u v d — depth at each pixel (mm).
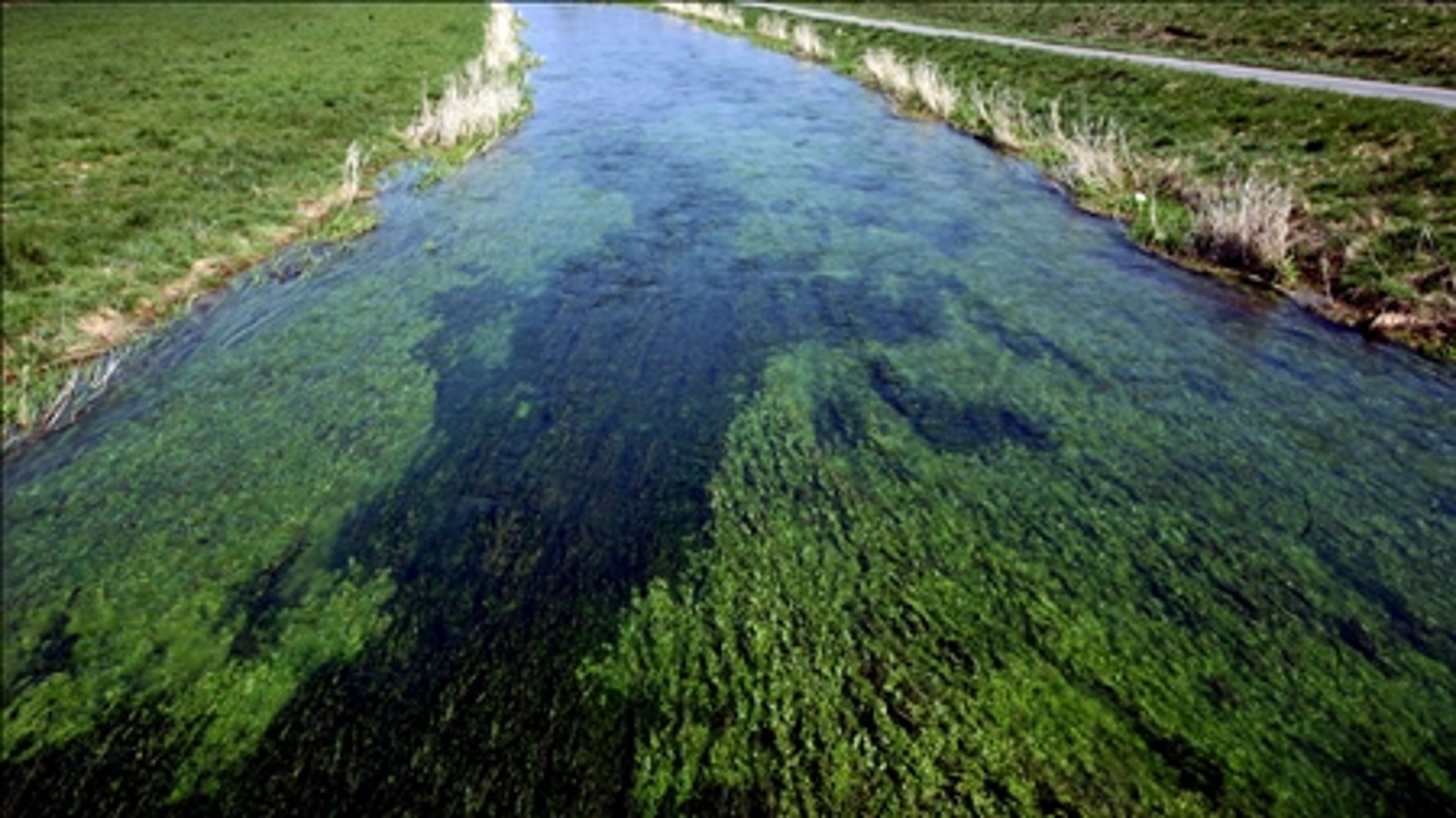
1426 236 10625
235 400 9242
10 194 14523
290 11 48781
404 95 24219
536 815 4707
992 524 6871
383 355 10148
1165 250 12648
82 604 6395
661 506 7309
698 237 13703
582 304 11414
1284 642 5559
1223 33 27047
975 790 4629
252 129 19859
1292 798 4535
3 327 10312
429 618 6164
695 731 5125
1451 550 6355
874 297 11383
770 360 9805
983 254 12773
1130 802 4539
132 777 5051
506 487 7641
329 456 8156
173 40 35375
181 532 7172
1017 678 5344
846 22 39188
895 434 8234
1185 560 6348
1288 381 8953
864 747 4922
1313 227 12016
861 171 17016
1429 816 4422
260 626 6148
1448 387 8773
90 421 8977
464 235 14078
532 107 23297
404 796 4863
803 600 6121
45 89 23984
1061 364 9453
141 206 14305
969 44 29234
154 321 11211
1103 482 7352
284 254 13469
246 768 5082
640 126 21203
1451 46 20219
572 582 6453
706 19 44406
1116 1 35844
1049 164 17031
